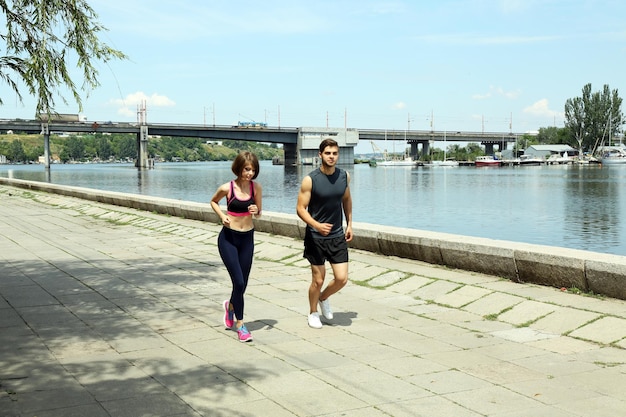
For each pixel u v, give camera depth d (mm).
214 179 106500
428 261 9906
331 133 169250
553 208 53375
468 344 6219
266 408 4621
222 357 5863
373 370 5449
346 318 7336
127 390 4984
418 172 143250
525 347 6090
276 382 5164
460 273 9117
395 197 67438
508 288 8086
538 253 8070
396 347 6141
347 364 5621
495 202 59906
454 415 4473
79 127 136500
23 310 7734
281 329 6871
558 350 5973
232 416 4473
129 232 16219
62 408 4609
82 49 8297
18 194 30656
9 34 7949
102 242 14219
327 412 4543
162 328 6918
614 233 37812
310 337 6535
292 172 135750
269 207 54312
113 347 6191
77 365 5621
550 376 5250
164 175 124750
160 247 13406
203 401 4754
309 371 5434
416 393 4898
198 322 7188
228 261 6473
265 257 11867
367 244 11141
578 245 33188
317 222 6781
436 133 193500
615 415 4434
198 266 11000
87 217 20344
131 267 10883
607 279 7316
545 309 7125
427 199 64500
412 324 7035
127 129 147875
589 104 170375
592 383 5070
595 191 72625
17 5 7953
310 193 6777
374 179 108000
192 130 152125
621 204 56375
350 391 4953
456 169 165125
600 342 6148
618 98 170750
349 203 7008
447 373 5355
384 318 7320
